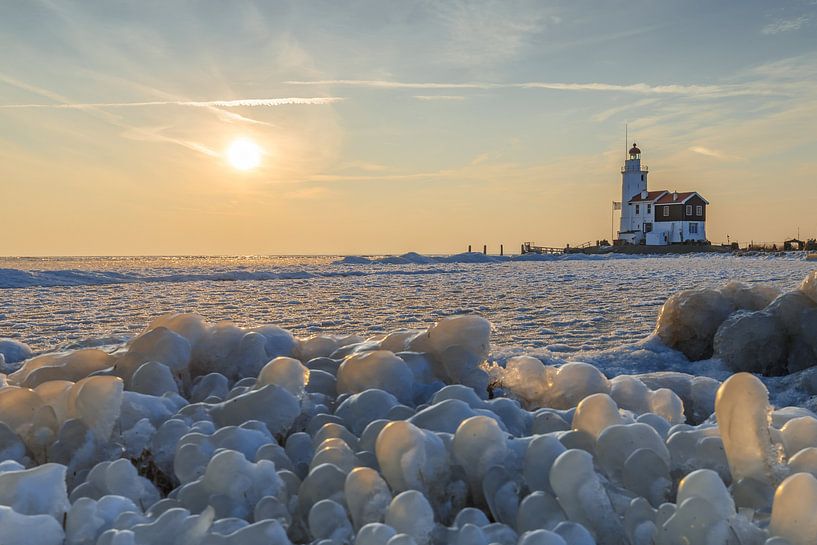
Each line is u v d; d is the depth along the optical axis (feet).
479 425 5.46
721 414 4.97
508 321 32.09
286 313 40.60
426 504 4.42
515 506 5.04
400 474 5.13
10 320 37.76
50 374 9.73
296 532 5.03
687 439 5.62
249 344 10.51
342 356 10.71
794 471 4.86
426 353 9.69
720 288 20.61
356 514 4.71
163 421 7.50
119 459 6.36
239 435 6.39
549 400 9.00
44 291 63.72
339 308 43.24
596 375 8.87
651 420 6.73
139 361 9.42
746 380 4.91
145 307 46.29
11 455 6.80
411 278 81.30
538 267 114.42
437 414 6.63
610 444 5.29
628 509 4.54
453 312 38.24
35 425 7.20
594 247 253.03
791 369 17.12
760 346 17.47
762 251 209.36
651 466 5.04
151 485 6.20
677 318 20.07
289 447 6.56
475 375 9.25
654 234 253.85
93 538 4.92
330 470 5.17
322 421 7.33
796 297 17.76
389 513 4.41
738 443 4.87
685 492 4.28
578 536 4.16
